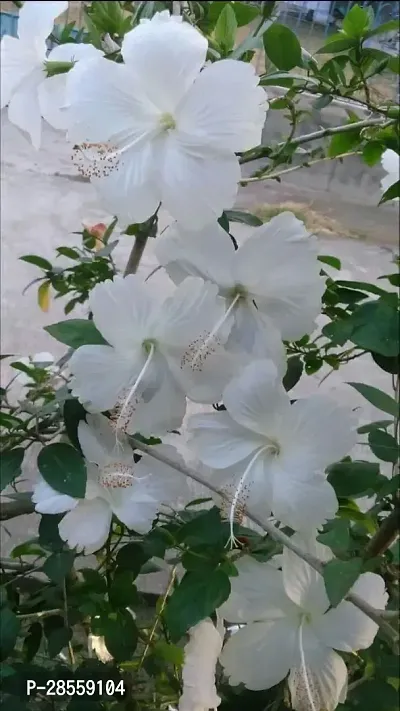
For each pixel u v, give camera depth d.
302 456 0.50
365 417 1.06
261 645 0.56
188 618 0.50
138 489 0.57
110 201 0.48
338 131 0.65
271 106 0.71
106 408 0.52
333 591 0.46
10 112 0.54
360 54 0.59
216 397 0.53
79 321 0.54
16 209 1.16
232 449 0.53
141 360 0.52
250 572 0.56
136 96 0.47
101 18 0.69
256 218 0.63
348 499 0.68
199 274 0.51
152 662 0.65
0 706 0.58
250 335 0.52
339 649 0.55
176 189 0.46
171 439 0.91
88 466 0.57
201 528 0.54
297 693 0.55
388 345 0.48
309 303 0.51
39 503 0.55
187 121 0.46
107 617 0.61
